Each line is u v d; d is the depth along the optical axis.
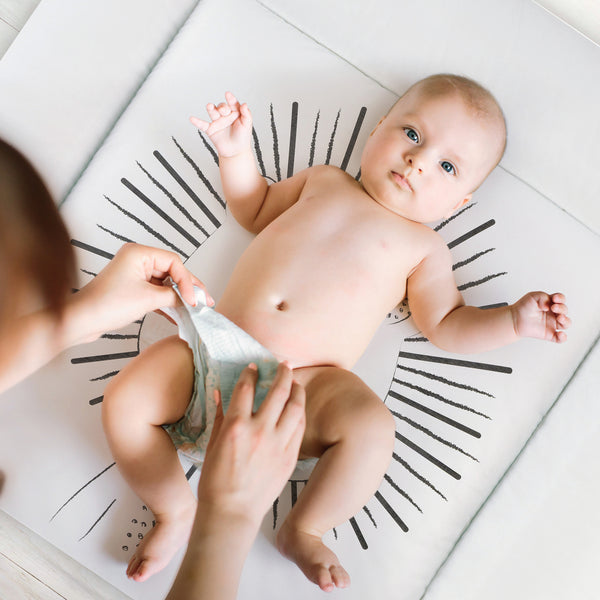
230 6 1.37
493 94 1.34
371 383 1.25
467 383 1.26
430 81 1.19
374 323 1.15
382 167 1.16
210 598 0.64
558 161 1.33
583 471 1.23
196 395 1.01
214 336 0.94
